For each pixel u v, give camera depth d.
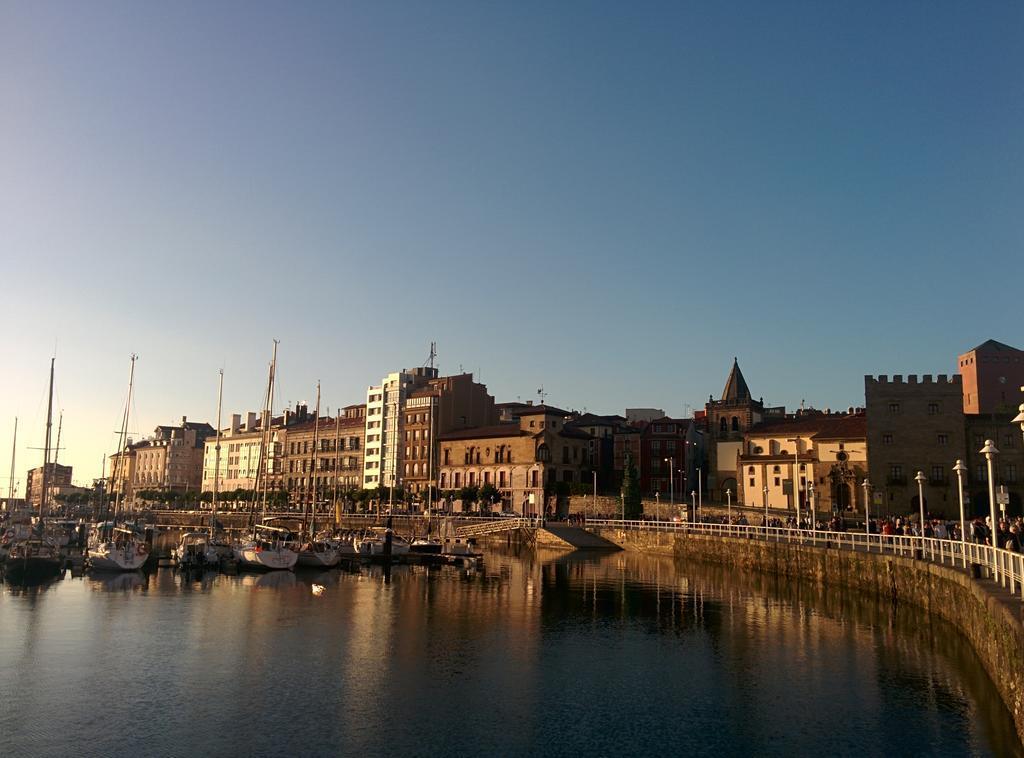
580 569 91.19
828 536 77.00
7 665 41.47
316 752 29.56
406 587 73.25
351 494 171.62
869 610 57.59
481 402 193.75
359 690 37.25
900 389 121.88
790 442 143.75
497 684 38.31
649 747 30.06
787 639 47.50
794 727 31.81
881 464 121.12
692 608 59.84
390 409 189.75
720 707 34.53
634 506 135.00
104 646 46.00
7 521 132.12
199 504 196.50
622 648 45.81
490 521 135.25
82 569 83.31
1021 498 116.00
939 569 48.22
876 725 31.78
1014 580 33.75
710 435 157.00
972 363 165.88
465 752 29.64
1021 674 26.12
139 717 33.28
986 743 29.52
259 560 85.94
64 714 33.59
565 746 30.20
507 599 65.12
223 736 31.12
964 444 118.69
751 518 123.00
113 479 170.88
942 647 44.56
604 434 176.00
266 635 49.28
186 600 63.56
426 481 178.62
